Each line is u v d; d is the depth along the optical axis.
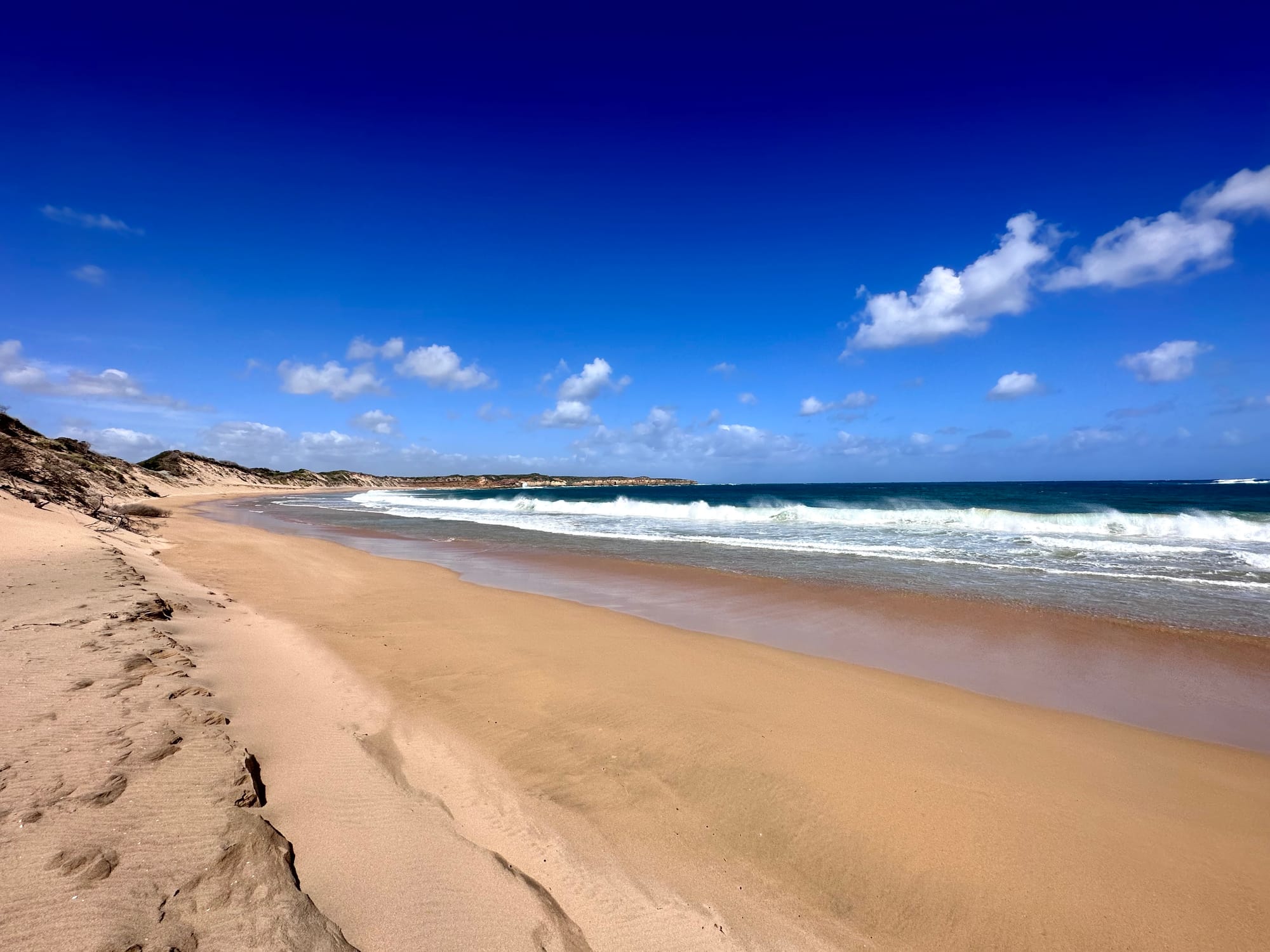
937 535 17.92
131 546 13.25
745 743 4.53
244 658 5.65
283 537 19.28
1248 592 10.12
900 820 3.58
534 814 3.49
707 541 17.50
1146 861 3.28
